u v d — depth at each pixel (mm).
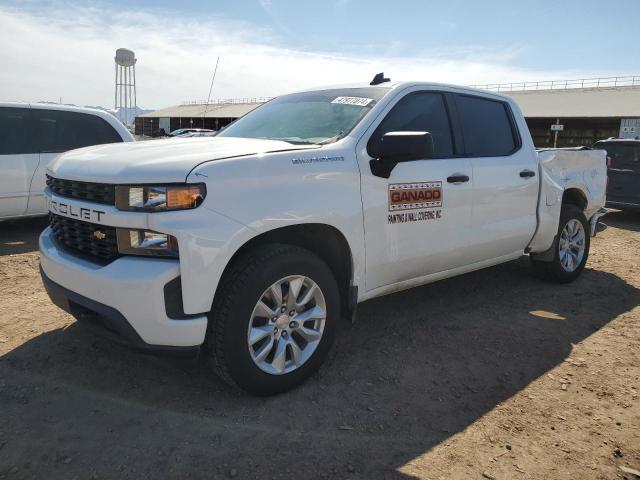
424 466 2482
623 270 6164
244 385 2895
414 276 3852
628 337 4078
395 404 3021
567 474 2453
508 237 4520
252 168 2846
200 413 2863
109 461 2447
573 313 4598
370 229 3389
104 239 2805
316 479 2369
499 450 2623
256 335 2902
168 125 74312
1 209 7016
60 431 2666
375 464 2484
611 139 10328
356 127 3475
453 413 2949
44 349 3559
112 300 2652
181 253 2586
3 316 4145
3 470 2363
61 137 7504
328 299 3201
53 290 3041
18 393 3014
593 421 2898
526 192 4645
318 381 3258
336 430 2744
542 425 2854
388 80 4043
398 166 3561
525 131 4832
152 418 2807
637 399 3137
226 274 2871
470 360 3615
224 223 2701
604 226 6066
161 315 2615
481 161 4223
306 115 3855
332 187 3158
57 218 3236
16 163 7062
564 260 5395
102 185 2779
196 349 2721
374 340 3898
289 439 2652
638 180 9953
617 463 2543
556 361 3635
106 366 3359
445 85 4168
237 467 2432
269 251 2932
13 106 7109
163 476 2359
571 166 5414
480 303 4801
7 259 6031
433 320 4336
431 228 3803
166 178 2609
